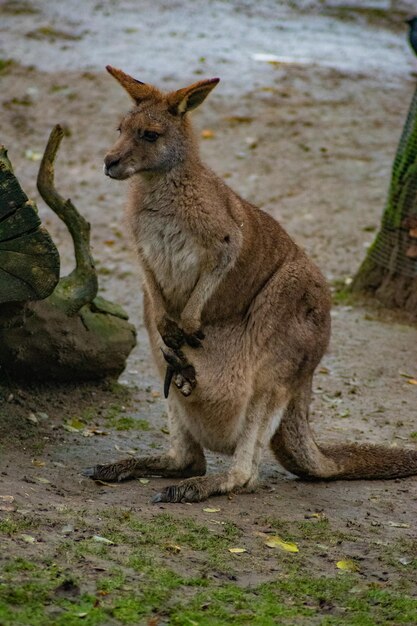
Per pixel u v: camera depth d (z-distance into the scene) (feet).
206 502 30.55
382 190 66.59
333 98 80.74
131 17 96.73
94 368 38.04
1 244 30.27
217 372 31.71
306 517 29.94
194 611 22.67
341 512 30.73
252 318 32.09
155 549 25.94
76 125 74.28
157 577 24.12
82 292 36.55
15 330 34.73
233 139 72.95
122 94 78.84
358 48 93.25
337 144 72.90
